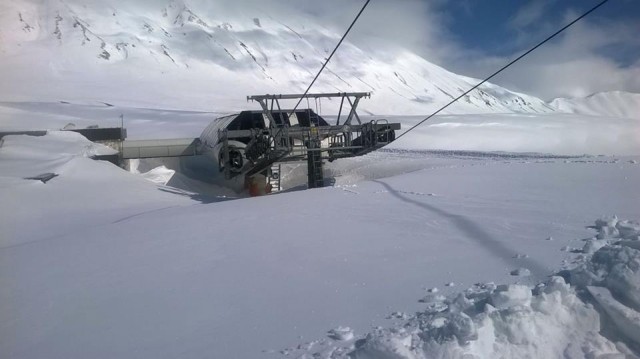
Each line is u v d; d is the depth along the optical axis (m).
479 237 6.34
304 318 4.29
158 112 68.38
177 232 8.16
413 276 5.07
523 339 3.69
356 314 4.27
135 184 15.77
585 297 4.07
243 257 6.28
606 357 3.59
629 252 4.31
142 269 6.12
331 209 9.22
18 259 7.02
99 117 58.12
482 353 3.57
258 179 19.06
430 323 3.82
